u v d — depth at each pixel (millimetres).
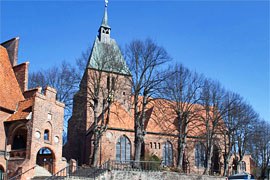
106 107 56875
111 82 50156
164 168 42688
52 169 39156
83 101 55375
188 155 59031
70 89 56281
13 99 41688
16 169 36250
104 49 52812
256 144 68438
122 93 60062
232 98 54531
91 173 32656
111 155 51344
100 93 57688
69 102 57000
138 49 45562
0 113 38594
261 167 71188
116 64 49594
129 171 34250
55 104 40844
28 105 39594
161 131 57156
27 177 34812
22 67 46188
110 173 32812
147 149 54875
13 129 39094
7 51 48688
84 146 54562
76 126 56344
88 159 51031
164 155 56938
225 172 53094
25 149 36844
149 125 57281
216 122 51062
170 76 46906
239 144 57156
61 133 41062
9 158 37406
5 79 43281
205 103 51844
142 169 37969
